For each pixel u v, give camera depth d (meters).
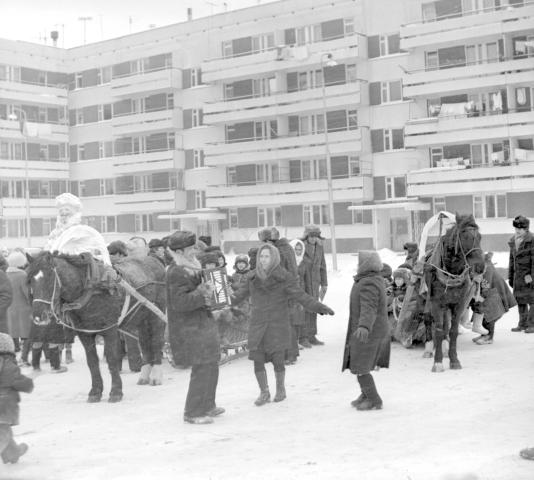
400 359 10.89
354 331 7.67
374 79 45.91
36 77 60.25
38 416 8.17
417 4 44.31
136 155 55.53
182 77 54.47
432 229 10.66
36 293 8.45
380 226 46.12
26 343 12.02
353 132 45.34
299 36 48.94
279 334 8.33
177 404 8.48
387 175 45.41
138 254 11.05
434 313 9.84
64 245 9.16
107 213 58.97
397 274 12.34
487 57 42.03
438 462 5.52
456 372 9.59
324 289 13.23
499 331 13.58
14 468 6.07
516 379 8.88
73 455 6.41
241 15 51.72
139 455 6.30
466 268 9.70
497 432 6.45
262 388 8.29
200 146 53.47
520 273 13.27
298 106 47.28
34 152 59.97
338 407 7.91
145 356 9.93
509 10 40.19
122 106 57.78
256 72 48.78
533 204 40.59
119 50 58.19
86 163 60.28
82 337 8.88
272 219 50.22
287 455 6.04
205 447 6.47
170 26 55.09
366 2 46.16
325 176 47.75
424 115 43.97
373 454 5.91
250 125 50.72
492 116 40.72
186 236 7.52
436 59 43.69
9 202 57.22
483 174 40.88
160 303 10.36
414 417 7.22
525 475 5.07
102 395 9.26
